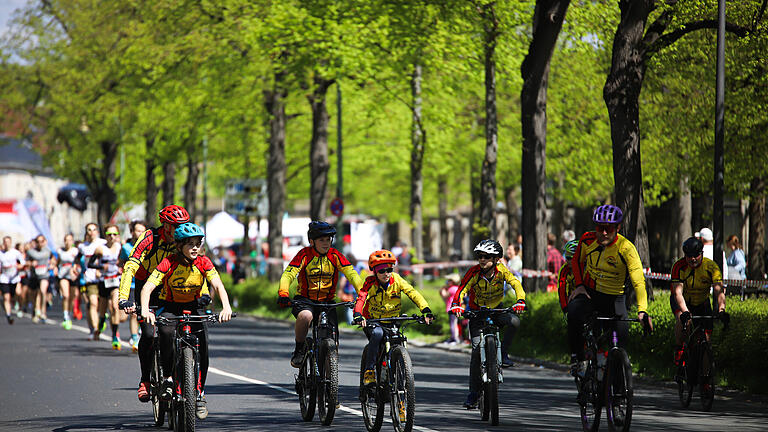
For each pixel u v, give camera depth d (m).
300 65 81.75
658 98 74.75
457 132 109.19
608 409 29.19
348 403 38.41
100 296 61.38
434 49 69.25
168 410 32.00
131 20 107.81
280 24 76.50
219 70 99.62
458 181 169.00
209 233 134.88
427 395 40.56
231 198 112.50
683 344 38.47
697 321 38.22
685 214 89.56
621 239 30.53
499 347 33.53
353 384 44.59
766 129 67.25
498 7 67.44
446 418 34.03
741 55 60.56
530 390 43.25
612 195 105.31
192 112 106.19
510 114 105.31
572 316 31.06
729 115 66.88
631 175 54.50
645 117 76.88
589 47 71.38
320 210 97.69
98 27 122.94
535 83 63.53
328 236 33.25
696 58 64.44
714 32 61.78
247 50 96.69
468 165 121.56
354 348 64.44
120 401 39.19
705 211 91.75
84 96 128.62
